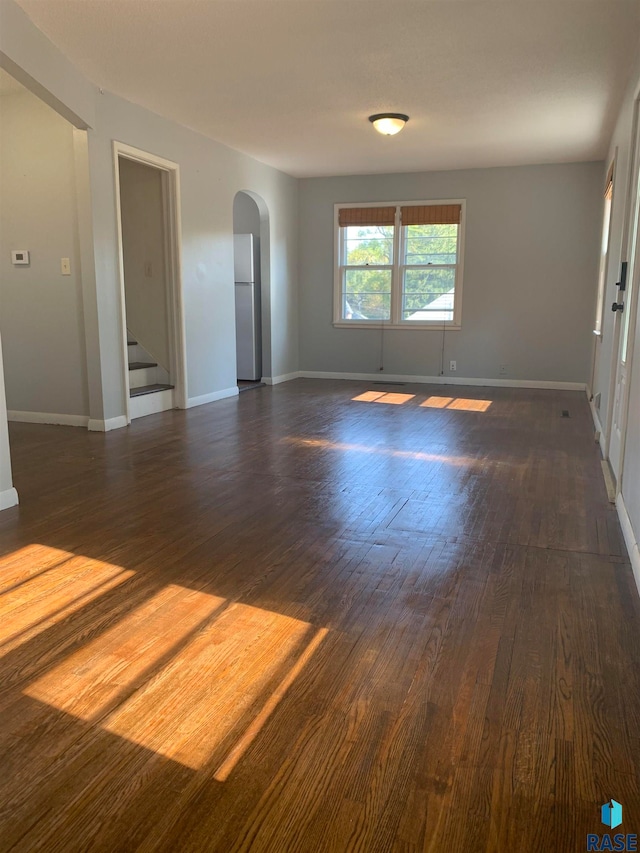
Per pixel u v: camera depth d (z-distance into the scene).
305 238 8.33
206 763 1.44
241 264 7.66
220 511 3.18
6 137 5.00
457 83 4.58
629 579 2.41
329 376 8.53
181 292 5.88
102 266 4.89
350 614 2.14
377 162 7.20
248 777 1.40
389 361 8.27
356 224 8.09
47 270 5.09
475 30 3.71
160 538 2.82
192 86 4.66
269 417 5.67
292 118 5.46
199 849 1.21
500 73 4.38
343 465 4.05
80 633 2.01
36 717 1.60
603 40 3.82
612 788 1.37
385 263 8.09
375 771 1.42
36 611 2.16
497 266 7.65
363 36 3.79
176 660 1.86
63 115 4.34
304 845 1.22
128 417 5.29
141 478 3.75
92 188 4.72
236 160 6.65
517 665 1.83
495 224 7.57
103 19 3.58
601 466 4.05
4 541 2.79
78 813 1.30
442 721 1.59
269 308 7.75
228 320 6.73
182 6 3.42
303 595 2.28
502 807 1.32
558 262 7.43
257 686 1.73
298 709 1.63
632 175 3.80
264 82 4.57
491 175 7.49
